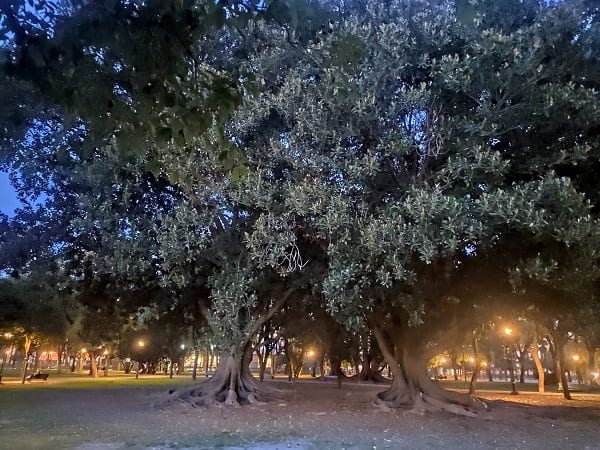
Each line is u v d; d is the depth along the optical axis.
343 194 13.24
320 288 16.88
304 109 12.78
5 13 3.73
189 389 21.84
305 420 16.45
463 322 18.81
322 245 15.04
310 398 23.58
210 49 13.33
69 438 12.62
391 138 12.24
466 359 60.09
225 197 15.49
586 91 10.83
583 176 12.81
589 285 14.23
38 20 3.88
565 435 13.95
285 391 24.78
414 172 13.11
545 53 11.06
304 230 15.24
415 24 12.21
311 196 13.18
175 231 15.77
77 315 37.50
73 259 18.83
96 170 16.16
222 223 17.08
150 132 4.69
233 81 4.85
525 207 10.62
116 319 30.64
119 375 62.19
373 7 12.32
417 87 12.45
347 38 6.17
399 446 11.98
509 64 10.59
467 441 12.80
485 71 10.73
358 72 11.74
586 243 11.22
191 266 18.25
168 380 46.75
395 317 19.86
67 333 38.16
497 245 13.27
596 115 10.92
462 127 11.53
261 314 20.09
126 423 15.50
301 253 16.73
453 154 12.58
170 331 36.78
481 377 86.62
